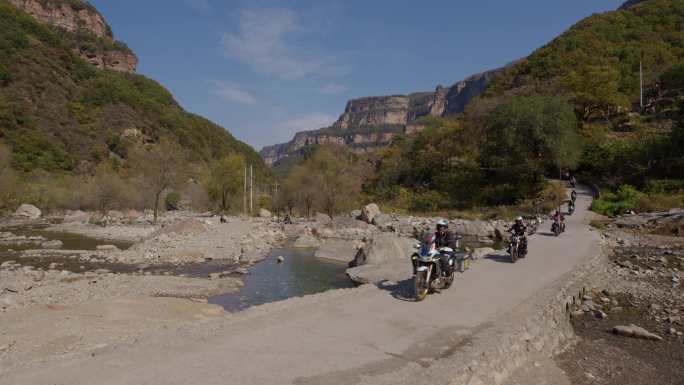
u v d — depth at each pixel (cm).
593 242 1986
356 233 3416
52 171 8969
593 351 890
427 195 5653
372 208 4184
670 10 11806
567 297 1070
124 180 6253
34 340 884
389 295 969
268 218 5738
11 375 517
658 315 1128
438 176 6519
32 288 1552
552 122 4612
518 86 11488
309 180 5050
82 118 11694
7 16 12725
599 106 7400
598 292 1341
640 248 2123
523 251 1530
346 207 5075
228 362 567
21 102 10306
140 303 1171
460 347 650
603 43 11394
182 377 514
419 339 682
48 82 11725
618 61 10138
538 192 4566
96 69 16912
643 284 1432
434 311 844
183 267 2088
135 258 2288
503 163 5019
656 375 775
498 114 5238
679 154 4269
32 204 6212
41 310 1086
